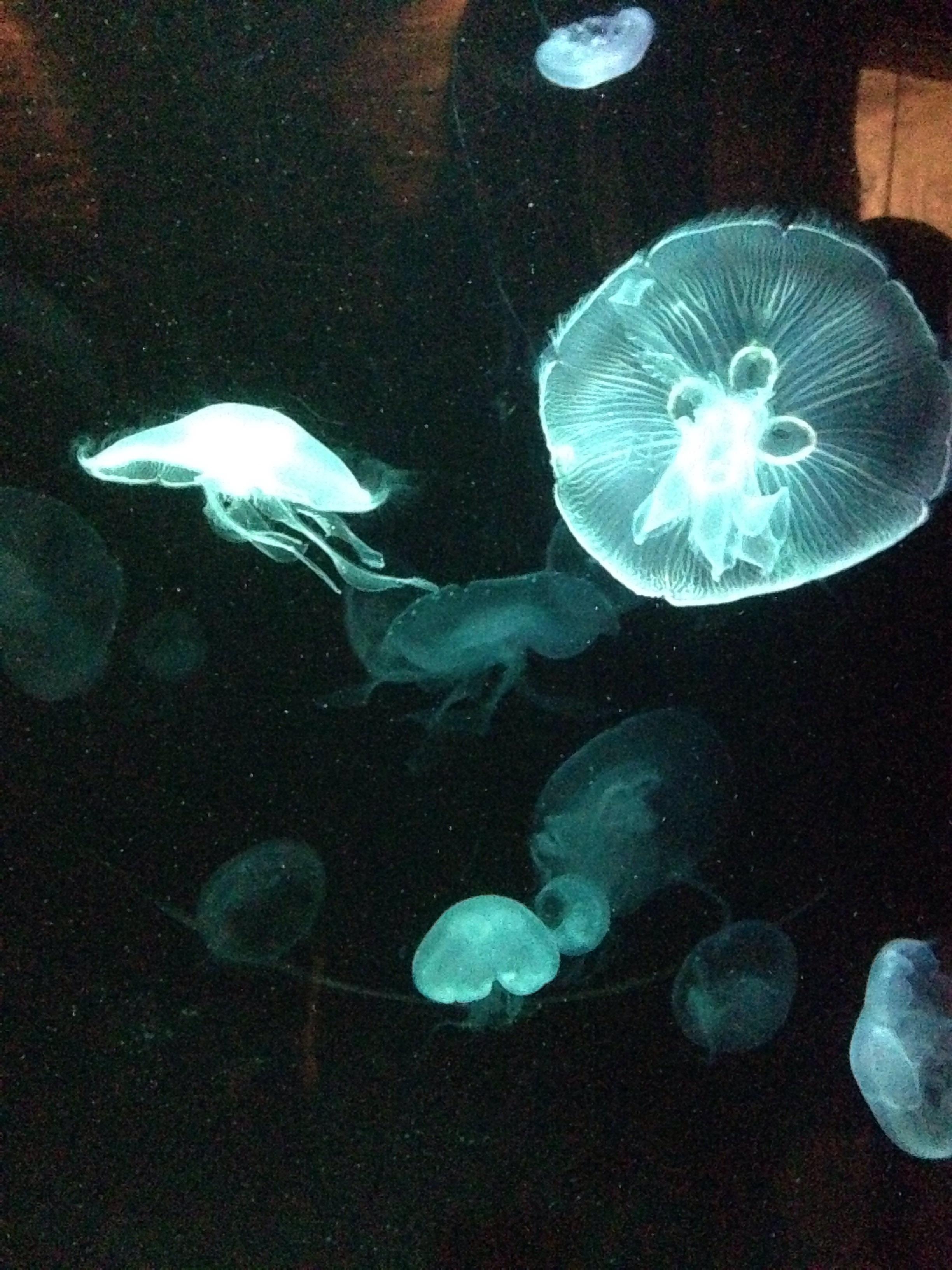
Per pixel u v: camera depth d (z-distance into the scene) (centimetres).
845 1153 71
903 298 65
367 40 65
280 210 67
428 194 67
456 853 77
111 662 75
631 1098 74
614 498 74
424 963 74
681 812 76
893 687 73
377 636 75
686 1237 71
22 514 72
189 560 74
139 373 70
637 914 76
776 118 65
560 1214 72
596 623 74
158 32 65
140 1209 74
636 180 66
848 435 70
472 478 72
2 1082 76
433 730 76
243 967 76
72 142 66
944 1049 69
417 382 70
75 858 77
